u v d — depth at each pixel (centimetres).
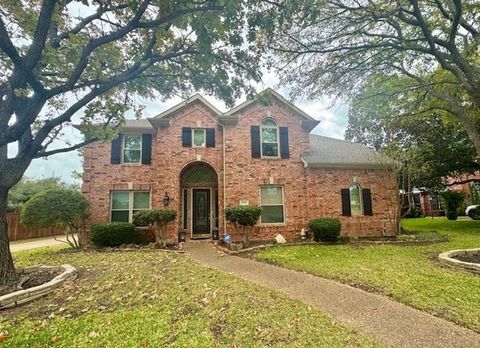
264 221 1301
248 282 594
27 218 1039
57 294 529
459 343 333
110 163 1305
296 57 682
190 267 735
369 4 596
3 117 556
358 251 939
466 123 835
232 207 1163
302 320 396
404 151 1436
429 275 613
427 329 369
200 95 1354
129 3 466
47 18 465
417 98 980
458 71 697
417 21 630
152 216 1126
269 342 334
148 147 1350
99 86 584
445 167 1742
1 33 419
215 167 1332
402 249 965
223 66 667
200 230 1359
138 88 745
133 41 618
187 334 356
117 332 366
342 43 680
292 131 1397
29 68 463
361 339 341
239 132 1340
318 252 933
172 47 625
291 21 528
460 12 598
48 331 373
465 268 664
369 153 1522
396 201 1344
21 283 577
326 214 1330
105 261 830
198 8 479
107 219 1262
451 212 2167
